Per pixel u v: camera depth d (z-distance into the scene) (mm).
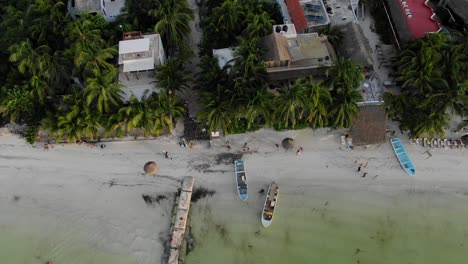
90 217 43812
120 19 53688
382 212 43594
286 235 42500
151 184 45688
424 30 52625
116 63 50188
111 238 42469
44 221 43625
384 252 41406
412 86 48250
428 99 43375
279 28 50406
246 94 44125
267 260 41219
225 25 51219
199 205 44469
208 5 55938
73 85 46969
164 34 51750
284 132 48594
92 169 46844
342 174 45938
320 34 51750
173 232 42250
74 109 43938
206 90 46375
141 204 44531
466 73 44969
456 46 45219
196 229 43062
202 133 48094
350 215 43500
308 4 55562
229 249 41844
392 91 51406
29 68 46344
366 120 46438
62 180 46188
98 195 45156
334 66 45188
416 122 44344
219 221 43438
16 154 47969
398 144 47312
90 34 47688
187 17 51375
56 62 46250
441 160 46312
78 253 41688
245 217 43594
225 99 44125
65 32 49094
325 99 43938
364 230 42656
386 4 56688
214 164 46938
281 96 43250
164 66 45969
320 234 42531
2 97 46531
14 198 45156
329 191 44969
